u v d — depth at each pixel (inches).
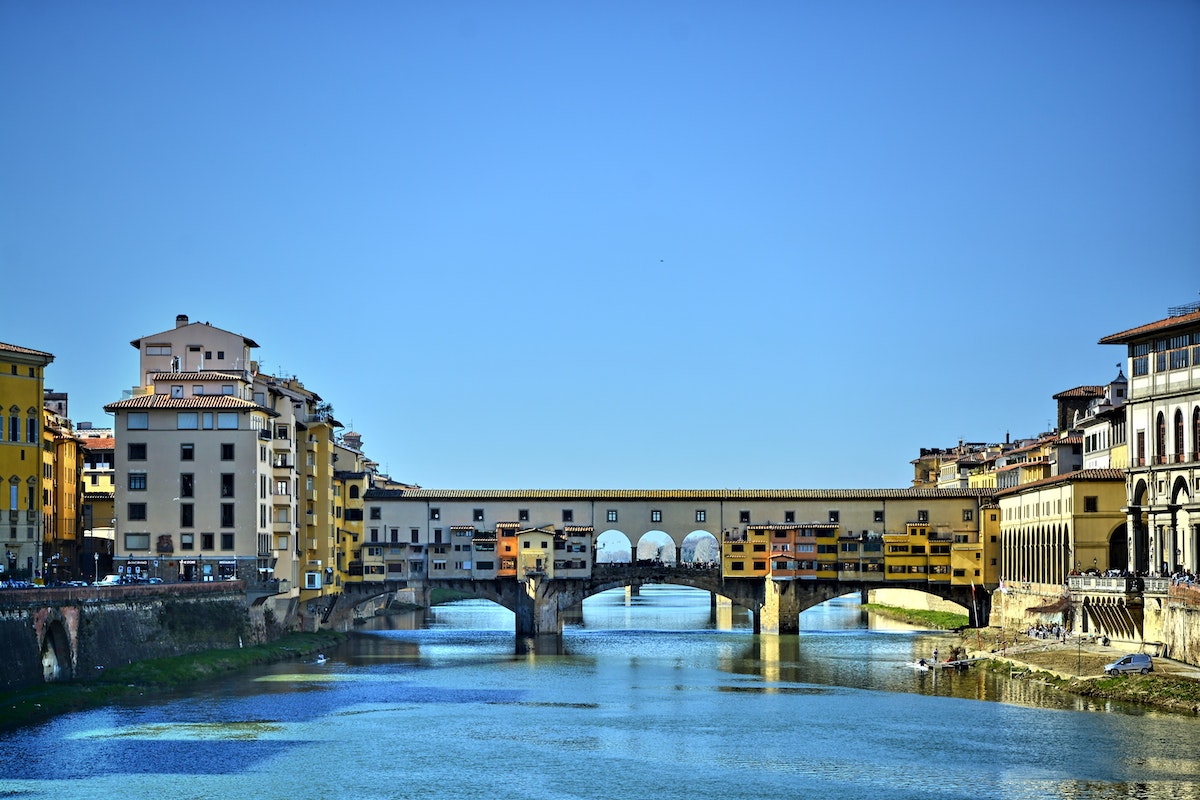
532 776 4311.0
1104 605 6501.0
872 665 7101.4
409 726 5118.1
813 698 5826.8
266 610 7578.7
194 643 6594.5
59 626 5482.3
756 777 4296.3
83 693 5359.3
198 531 7317.9
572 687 6220.5
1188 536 6269.7
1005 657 6845.5
